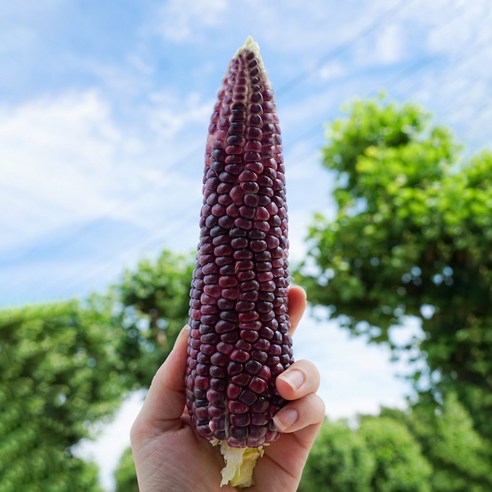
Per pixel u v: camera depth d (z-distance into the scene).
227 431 0.21
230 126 0.22
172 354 0.25
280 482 0.26
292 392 0.21
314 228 1.02
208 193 0.22
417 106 1.08
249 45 0.23
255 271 0.22
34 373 1.05
